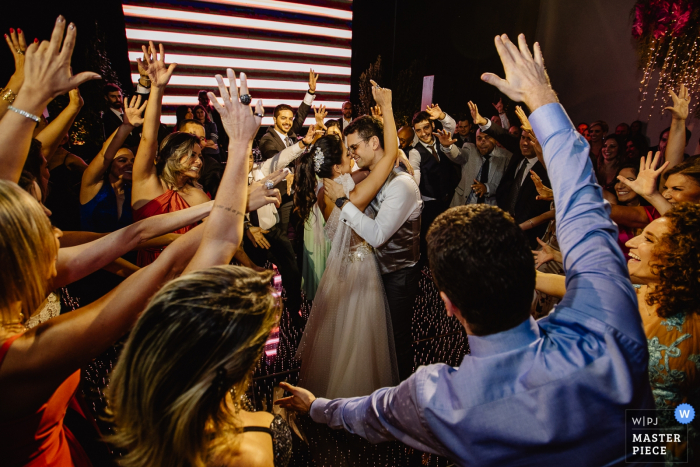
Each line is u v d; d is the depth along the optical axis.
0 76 6.12
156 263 0.92
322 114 4.35
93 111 5.29
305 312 3.42
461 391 0.82
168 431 0.70
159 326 0.69
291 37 7.68
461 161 4.51
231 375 0.72
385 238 2.05
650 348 1.23
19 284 0.80
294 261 3.49
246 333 0.72
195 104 7.29
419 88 8.20
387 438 1.04
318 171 2.09
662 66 4.79
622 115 5.36
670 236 1.16
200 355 0.69
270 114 7.88
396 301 2.34
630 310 0.80
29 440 0.83
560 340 0.81
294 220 4.41
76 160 3.64
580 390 0.76
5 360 0.74
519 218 3.43
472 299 0.80
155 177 2.27
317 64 8.00
